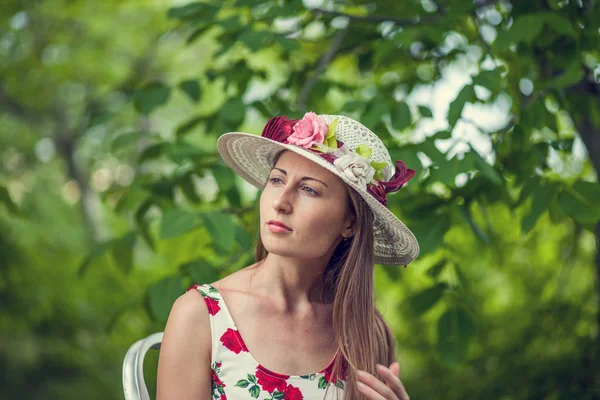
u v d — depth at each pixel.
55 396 7.21
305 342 1.77
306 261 1.78
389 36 3.21
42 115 9.88
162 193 3.05
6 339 7.21
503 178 2.82
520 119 2.69
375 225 1.95
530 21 2.58
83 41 8.75
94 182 10.34
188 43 3.12
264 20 3.07
